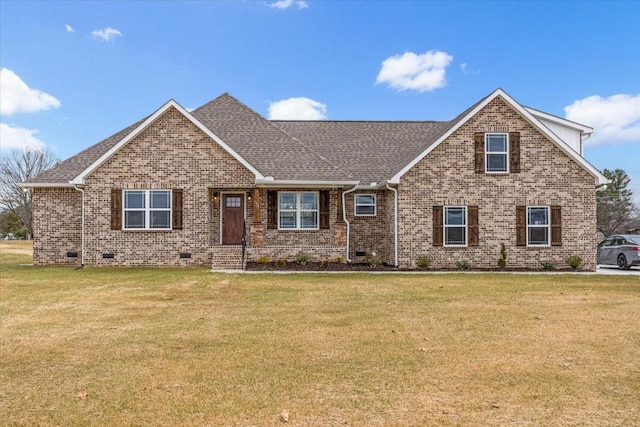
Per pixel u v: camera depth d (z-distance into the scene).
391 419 4.97
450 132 21.27
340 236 21.83
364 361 6.95
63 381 6.10
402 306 11.45
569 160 21.50
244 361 6.95
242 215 22.66
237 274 18.14
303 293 13.48
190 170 21.12
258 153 22.92
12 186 61.31
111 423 4.87
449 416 5.04
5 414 5.09
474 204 21.30
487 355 7.24
